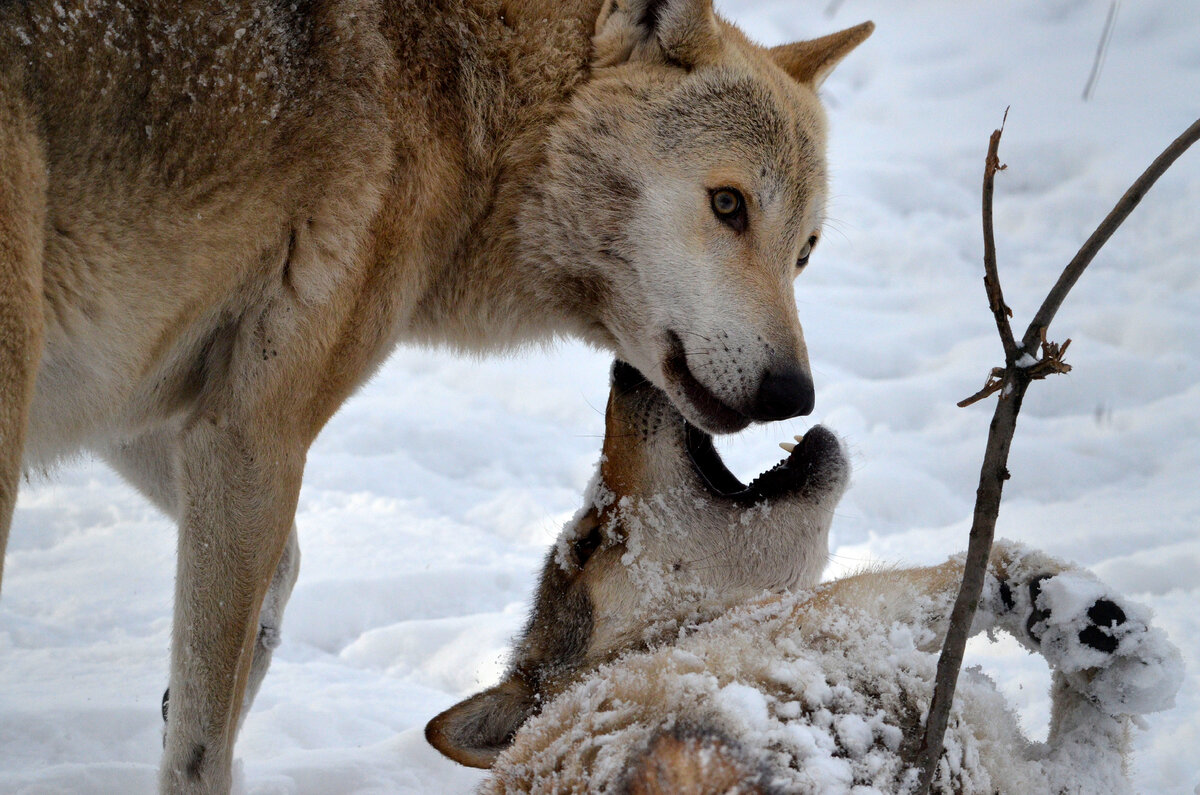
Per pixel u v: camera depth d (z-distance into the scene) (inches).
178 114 226.5
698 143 279.0
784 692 193.5
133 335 233.9
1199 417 532.4
